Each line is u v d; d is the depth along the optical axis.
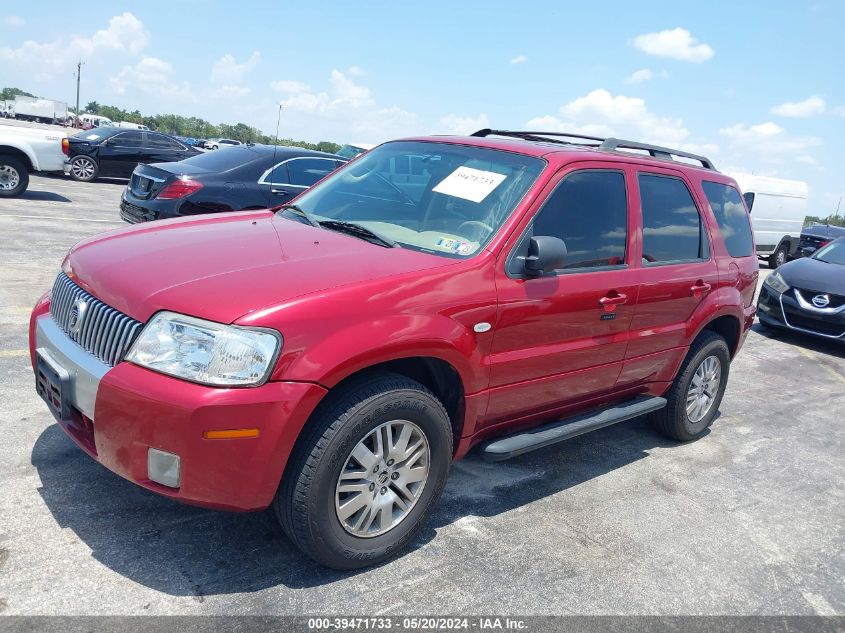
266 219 3.94
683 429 5.14
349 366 2.77
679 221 4.69
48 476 3.48
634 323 4.23
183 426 2.53
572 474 4.45
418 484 3.20
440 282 3.15
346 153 17.59
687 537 3.82
